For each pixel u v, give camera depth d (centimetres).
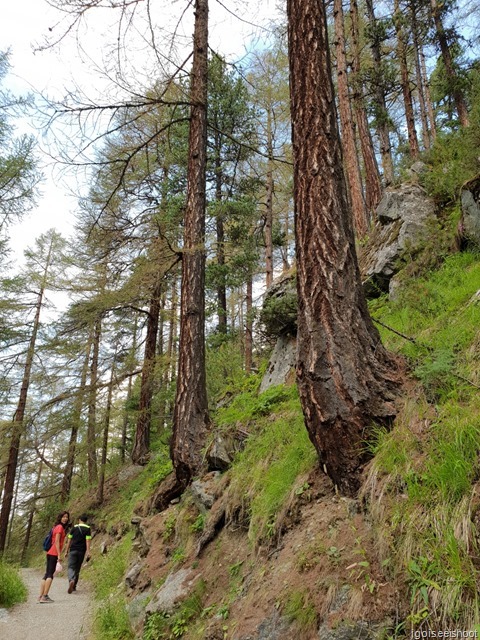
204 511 539
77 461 1566
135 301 1169
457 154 856
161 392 1516
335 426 341
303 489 371
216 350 1353
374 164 1323
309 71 441
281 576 307
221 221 1546
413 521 259
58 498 1927
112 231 980
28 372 1680
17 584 717
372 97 1517
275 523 368
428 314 534
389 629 224
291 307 796
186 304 780
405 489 285
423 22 1446
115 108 693
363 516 299
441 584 222
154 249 848
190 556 492
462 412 303
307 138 426
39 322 1725
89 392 1316
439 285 600
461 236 660
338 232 394
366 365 362
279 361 805
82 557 866
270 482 421
